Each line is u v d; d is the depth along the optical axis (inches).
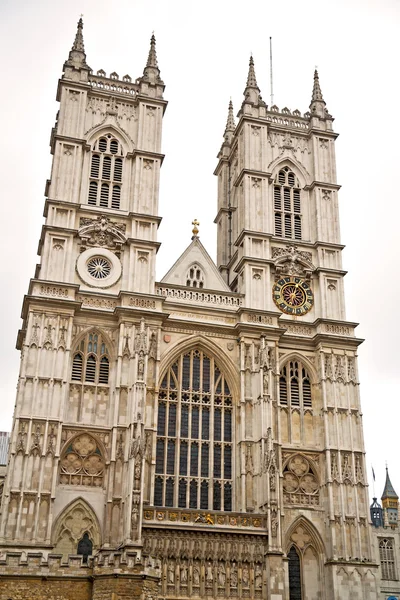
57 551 2365.9
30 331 2598.4
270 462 2529.5
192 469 2652.6
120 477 2469.2
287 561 2466.8
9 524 2314.2
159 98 3216.0
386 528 4318.4
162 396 2716.5
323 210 3211.1
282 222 3164.4
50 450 2440.9
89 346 2701.8
